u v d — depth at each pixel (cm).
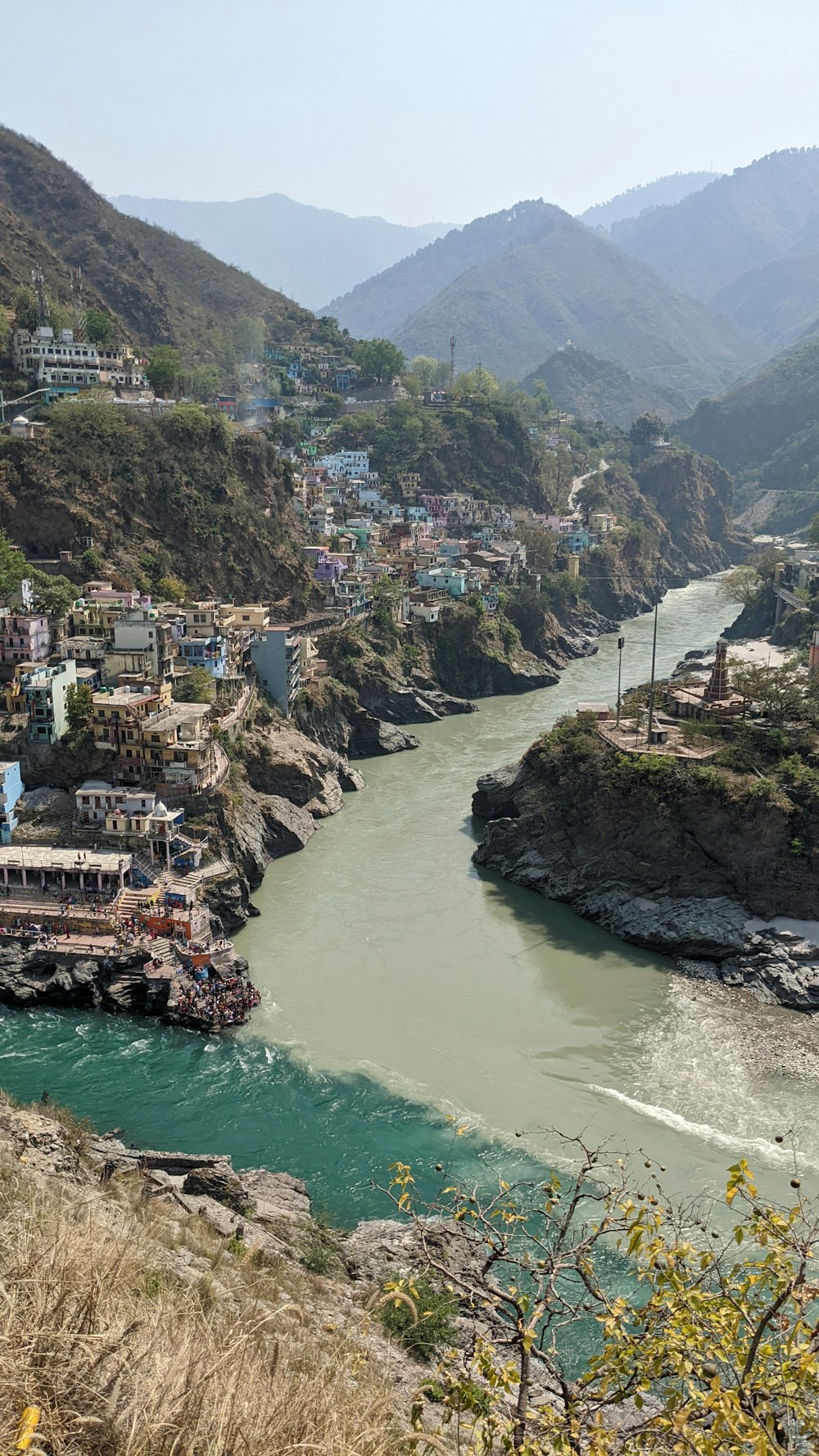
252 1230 4253
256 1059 6550
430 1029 6962
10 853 8406
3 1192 3002
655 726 9625
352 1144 5662
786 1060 6606
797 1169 5478
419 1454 1814
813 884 8169
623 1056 6669
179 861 8612
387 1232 4672
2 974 7281
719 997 7456
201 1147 5603
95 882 8188
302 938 8312
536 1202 5119
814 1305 4203
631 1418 2962
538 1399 3064
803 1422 1539
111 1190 4109
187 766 9069
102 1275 1875
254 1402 1683
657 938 8150
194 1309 2081
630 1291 4403
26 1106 5250
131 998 7162
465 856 10056
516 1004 7325
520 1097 6184
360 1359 2075
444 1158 5534
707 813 8544
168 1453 1524
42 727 9331
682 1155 5600
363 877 9519
